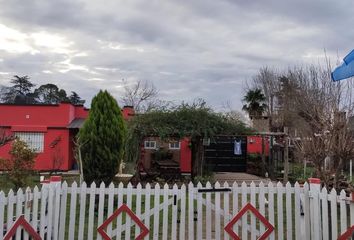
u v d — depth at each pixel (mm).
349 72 5227
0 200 6141
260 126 30359
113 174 11727
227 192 7129
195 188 7133
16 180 12297
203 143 19156
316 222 6930
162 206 7164
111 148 11602
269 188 7141
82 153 11633
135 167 18047
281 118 30125
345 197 6559
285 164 18938
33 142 24938
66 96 54781
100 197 7152
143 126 17688
